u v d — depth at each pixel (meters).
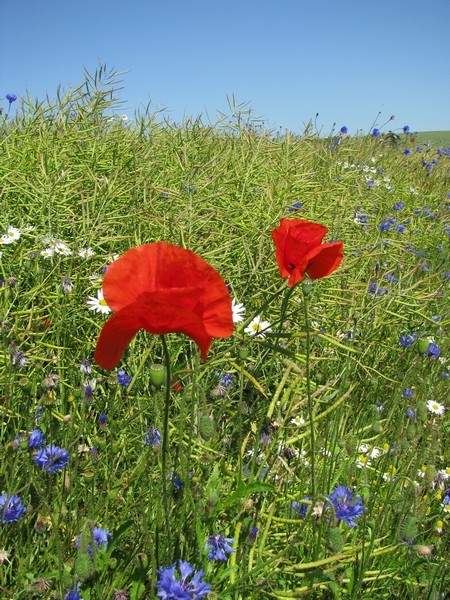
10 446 0.50
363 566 0.52
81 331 0.92
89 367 0.70
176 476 0.53
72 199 1.12
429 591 0.55
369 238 1.40
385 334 1.10
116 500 0.58
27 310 0.81
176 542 0.49
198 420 0.62
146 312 0.32
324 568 0.53
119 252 1.06
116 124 1.42
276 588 0.54
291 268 0.54
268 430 0.65
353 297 1.05
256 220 1.15
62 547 0.48
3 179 1.07
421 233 1.70
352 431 0.73
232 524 0.55
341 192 1.49
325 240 1.20
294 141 1.53
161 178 1.27
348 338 0.95
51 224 1.04
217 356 0.80
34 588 0.44
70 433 0.60
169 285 0.34
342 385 0.80
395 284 1.18
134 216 1.07
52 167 1.14
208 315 0.33
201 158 1.41
